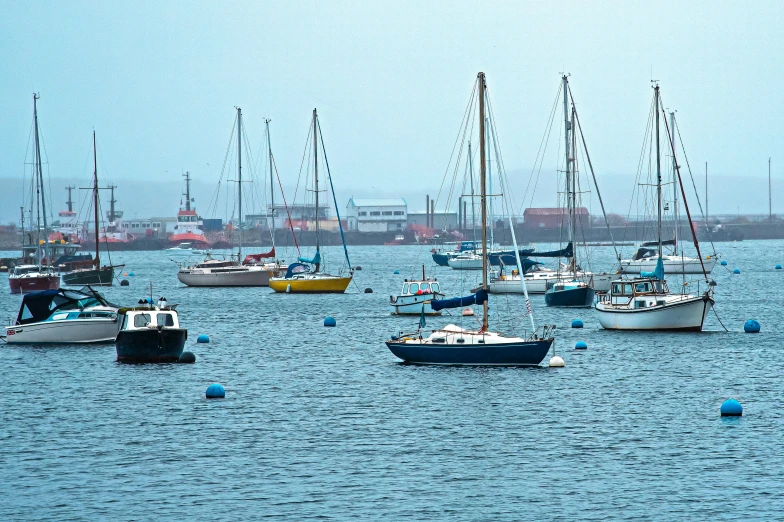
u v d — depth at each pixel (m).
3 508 73.12
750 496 74.88
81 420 100.62
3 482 79.25
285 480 79.50
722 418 99.50
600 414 101.44
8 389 116.88
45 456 86.81
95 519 70.94
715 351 143.88
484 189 133.50
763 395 111.06
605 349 146.00
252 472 81.75
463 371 126.75
